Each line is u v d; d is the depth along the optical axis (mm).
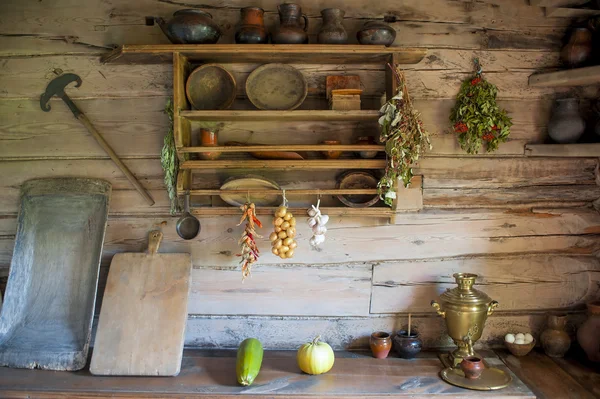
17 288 2223
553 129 2258
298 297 2365
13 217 2342
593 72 2084
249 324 2369
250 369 1979
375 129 2311
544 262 2398
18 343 2143
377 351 2234
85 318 2172
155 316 2146
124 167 2270
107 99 2293
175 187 2195
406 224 2359
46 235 2270
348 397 1903
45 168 2318
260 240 2336
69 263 2248
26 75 2281
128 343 2094
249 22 2111
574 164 2381
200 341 2373
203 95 2197
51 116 2303
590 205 2389
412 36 2311
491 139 2250
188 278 2217
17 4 2268
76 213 2281
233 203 2260
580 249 2398
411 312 2387
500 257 2387
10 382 1974
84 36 2273
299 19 2148
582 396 1948
